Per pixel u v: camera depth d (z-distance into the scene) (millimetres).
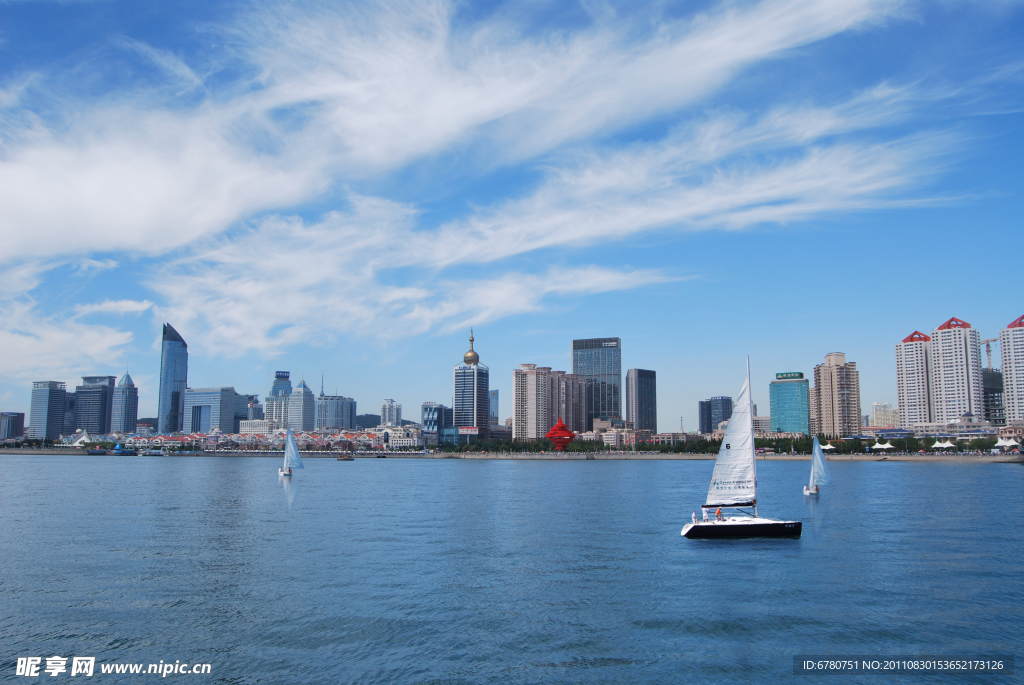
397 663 59719
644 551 105125
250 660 60438
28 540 115750
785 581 86000
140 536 120125
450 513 156000
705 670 58344
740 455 116812
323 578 87375
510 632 67062
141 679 57000
